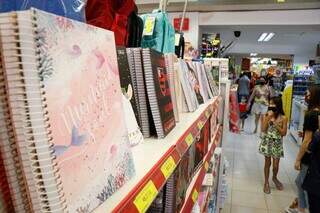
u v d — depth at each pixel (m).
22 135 0.36
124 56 0.91
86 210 0.47
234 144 6.62
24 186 0.39
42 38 0.38
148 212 0.92
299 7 5.11
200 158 1.57
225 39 9.77
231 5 5.05
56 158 0.40
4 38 0.35
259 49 13.70
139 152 0.82
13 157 0.39
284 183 4.48
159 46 1.63
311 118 3.21
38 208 0.38
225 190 3.68
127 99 0.91
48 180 0.38
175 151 0.88
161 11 1.75
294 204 3.60
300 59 16.03
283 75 14.40
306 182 2.95
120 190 0.58
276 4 4.91
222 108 3.07
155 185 0.66
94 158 0.50
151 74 0.94
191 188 1.26
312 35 8.45
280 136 4.18
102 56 0.57
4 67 0.36
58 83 0.42
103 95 0.56
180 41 2.36
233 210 3.66
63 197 0.40
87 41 0.51
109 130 0.57
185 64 1.64
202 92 2.02
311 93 3.30
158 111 0.96
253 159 5.56
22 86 0.36
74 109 0.45
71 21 0.46
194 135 1.18
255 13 5.45
